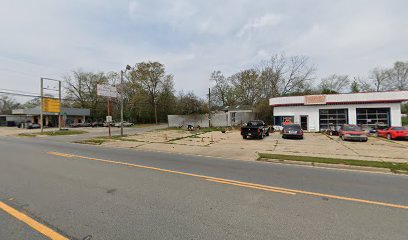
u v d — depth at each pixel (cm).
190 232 333
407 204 448
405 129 1786
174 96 6238
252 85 5147
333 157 995
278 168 795
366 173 722
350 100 2444
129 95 6081
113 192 516
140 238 317
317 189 545
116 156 1057
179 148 1360
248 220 373
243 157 1039
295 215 393
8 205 441
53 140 1973
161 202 455
